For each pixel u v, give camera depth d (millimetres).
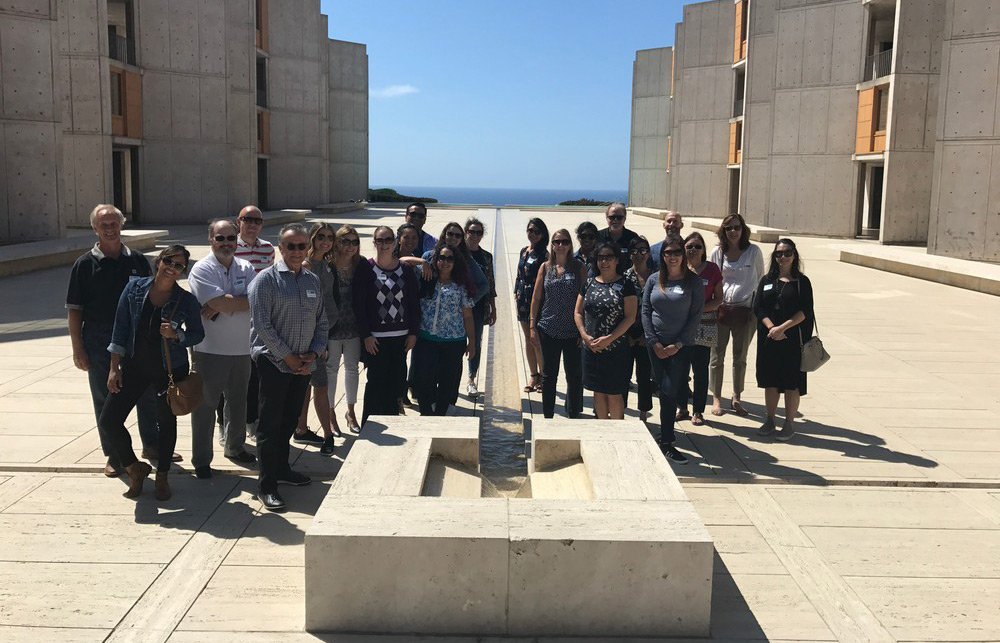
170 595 3910
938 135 19031
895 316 12562
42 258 16469
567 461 4961
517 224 30609
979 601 3984
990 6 18047
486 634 3586
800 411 7332
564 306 6570
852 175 27875
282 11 39656
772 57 29828
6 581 4016
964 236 18891
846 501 5242
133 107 28469
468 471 4777
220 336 5340
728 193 39188
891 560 4414
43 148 19531
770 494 5355
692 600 3582
